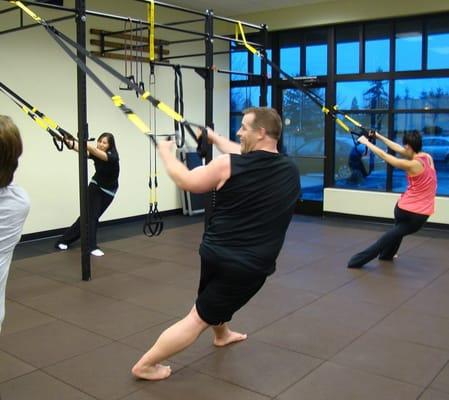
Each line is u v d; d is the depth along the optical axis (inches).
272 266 104.7
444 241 250.2
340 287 177.6
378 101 299.6
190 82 321.1
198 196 320.8
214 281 103.8
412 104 289.7
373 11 284.0
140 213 298.0
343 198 310.5
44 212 250.1
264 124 100.3
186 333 107.5
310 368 118.2
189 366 118.7
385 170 303.4
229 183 98.3
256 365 119.5
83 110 173.5
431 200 196.5
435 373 116.3
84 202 179.6
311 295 169.0
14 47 231.8
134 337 135.3
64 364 119.6
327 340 133.7
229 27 335.3
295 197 104.3
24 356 123.8
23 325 143.0
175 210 320.2
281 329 140.5
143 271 196.2
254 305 158.9
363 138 202.5
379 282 183.8
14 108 233.6
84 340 133.3
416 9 271.9
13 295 167.6
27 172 241.3
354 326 143.2
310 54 317.1
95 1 262.7
